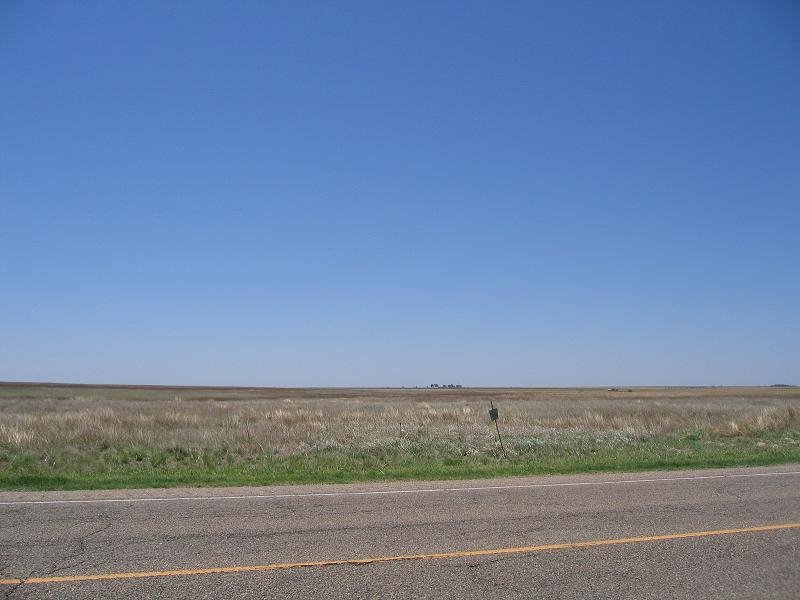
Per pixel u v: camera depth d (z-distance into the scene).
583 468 15.67
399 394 105.44
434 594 6.43
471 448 21.64
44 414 33.72
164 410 41.84
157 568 7.11
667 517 9.74
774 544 8.25
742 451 20.94
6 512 9.88
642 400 70.38
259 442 22.61
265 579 6.80
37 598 6.20
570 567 7.28
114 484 12.90
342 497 11.33
